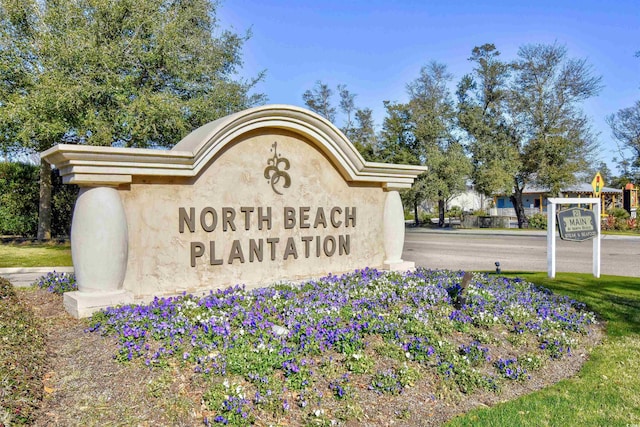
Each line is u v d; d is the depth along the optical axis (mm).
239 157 7281
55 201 20359
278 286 7219
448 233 31578
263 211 7551
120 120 14570
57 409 3842
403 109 40625
